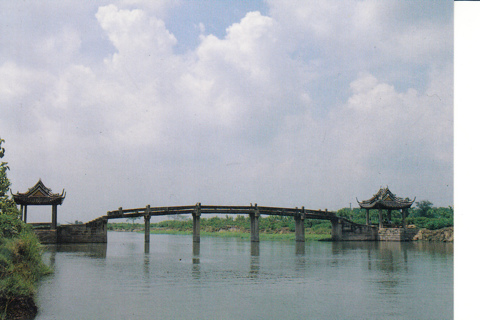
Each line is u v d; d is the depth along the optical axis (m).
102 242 65.38
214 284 25.52
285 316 17.80
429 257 43.22
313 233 101.69
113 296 21.61
